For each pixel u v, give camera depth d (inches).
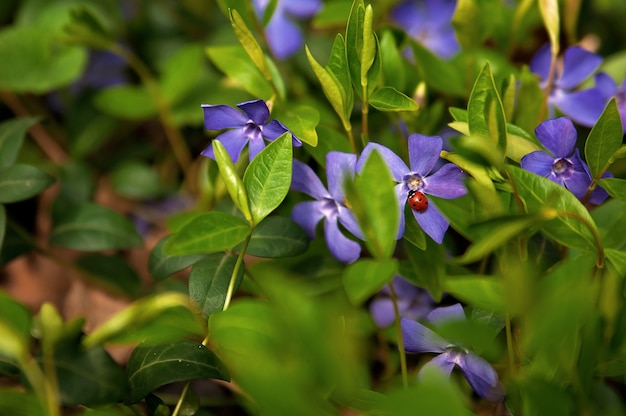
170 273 16.6
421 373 15.3
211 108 15.6
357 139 18.7
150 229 21.7
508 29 19.4
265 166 15.0
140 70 21.3
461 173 15.2
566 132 15.0
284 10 20.8
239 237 14.9
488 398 15.3
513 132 15.9
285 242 16.2
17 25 23.1
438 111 17.9
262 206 15.0
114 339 15.4
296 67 20.8
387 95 15.7
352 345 13.7
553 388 14.1
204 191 19.0
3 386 17.9
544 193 14.9
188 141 22.0
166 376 14.9
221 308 15.7
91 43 20.3
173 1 23.7
